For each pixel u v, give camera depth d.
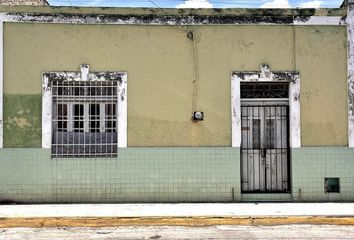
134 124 11.49
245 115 11.89
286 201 11.64
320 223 9.59
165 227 9.27
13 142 11.31
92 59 11.49
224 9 11.65
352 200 11.66
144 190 11.46
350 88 11.77
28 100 11.34
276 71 11.67
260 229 9.06
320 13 11.77
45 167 11.34
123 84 11.48
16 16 11.39
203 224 9.51
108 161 11.43
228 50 11.66
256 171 11.87
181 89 11.59
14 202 11.27
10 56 11.37
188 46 11.62
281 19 11.73
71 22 11.48
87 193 11.39
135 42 11.56
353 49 11.77
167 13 11.59
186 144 11.55
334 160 11.69
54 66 11.43
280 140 11.91
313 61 11.76
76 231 8.91
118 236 8.46
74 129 11.51
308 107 11.72
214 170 11.55
